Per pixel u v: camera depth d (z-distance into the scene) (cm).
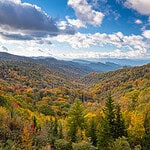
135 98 10988
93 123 5672
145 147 5272
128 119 5984
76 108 5938
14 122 4869
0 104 8488
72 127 5781
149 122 5750
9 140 4106
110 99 5250
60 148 4653
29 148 4112
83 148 4497
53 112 12319
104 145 4934
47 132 5219
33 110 11756
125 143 4406
